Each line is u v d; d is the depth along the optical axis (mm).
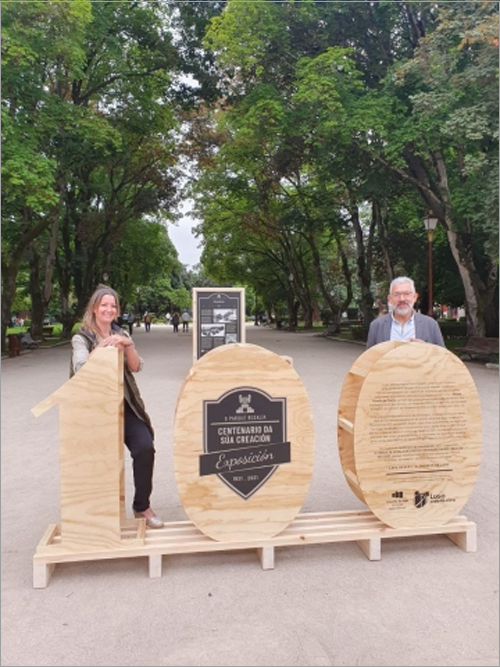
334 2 17688
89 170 27203
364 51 19000
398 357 4047
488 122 13109
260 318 70438
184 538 3826
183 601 3400
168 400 10219
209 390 3818
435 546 4219
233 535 3830
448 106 13805
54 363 17438
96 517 3648
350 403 4465
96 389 3666
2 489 5469
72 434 3643
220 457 3820
